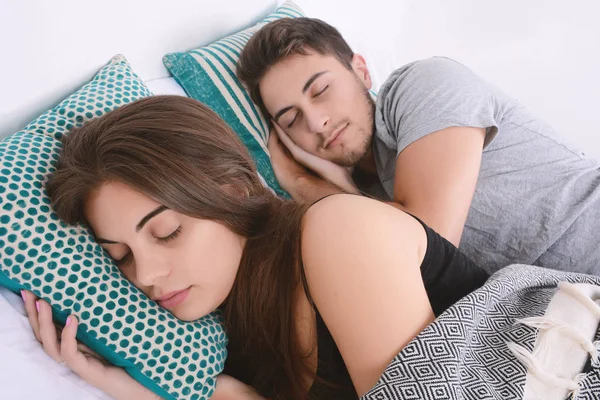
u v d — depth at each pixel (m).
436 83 1.06
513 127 1.12
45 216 0.64
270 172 1.19
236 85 1.16
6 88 0.76
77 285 0.64
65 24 0.84
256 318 0.71
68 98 0.80
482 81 1.14
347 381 0.68
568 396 0.58
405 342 0.58
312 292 0.64
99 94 0.81
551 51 1.73
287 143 1.21
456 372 0.56
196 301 0.66
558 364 0.60
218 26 1.25
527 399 0.58
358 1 1.76
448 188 0.97
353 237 0.60
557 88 1.73
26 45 0.78
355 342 0.59
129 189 0.61
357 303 0.59
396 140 1.15
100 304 0.65
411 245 0.64
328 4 1.63
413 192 1.01
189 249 0.63
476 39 1.85
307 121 1.12
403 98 1.10
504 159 1.09
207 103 1.12
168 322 0.68
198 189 0.62
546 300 0.68
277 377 0.75
